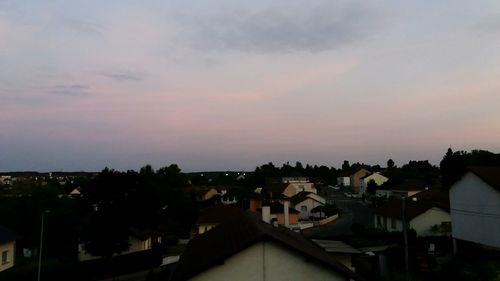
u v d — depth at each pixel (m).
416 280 27.09
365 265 29.08
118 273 38.31
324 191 133.88
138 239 46.59
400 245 40.25
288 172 157.25
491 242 32.34
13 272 34.38
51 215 47.06
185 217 64.38
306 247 19.02
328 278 16.66
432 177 124.31
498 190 31.25
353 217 75.31
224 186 130.38
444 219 48.22
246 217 24.36
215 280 16.36
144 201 52.62
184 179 111.94
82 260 40.97
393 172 134.75
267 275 16.48
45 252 46.56
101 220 39.91
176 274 17.31
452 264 29.97
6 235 38.31
